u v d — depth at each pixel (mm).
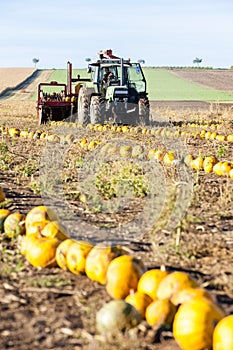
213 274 12891
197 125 52750
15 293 11672
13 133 43875
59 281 12289
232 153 34500
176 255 14141
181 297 10000
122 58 49094
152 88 153125
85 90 48969
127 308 9664
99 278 12133
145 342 9594
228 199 20250
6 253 14086
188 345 9305
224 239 15555
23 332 9961
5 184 23469
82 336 9789
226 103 103438
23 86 160875
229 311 10906
